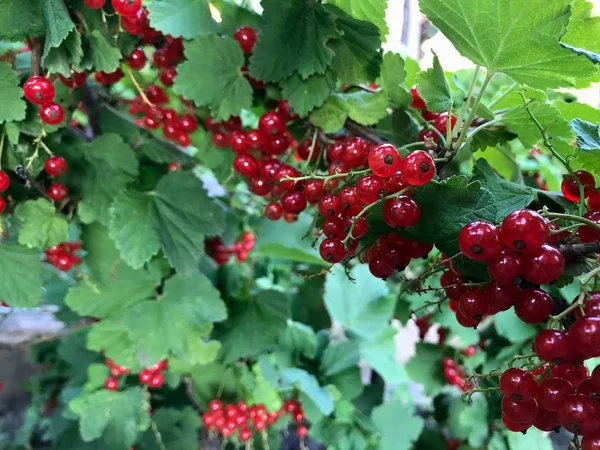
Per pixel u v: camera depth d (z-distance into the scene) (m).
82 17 0.21
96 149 0.26
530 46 0.15
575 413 0.11
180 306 0.30
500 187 0.17
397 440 0.40
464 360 0.43
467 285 0.14
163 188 0.27
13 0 0.19
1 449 0.49
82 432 0.34
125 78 0.35
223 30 0.24
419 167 0.13
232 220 0.38
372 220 0.16
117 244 0.25
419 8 0.16
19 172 0.23
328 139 0.23
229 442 0.43
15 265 0.25
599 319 0.11
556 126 0.19
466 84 0.29
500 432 0.40
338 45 0.22
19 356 0.62
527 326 0.35
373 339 0.41
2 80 0.20
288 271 0.46
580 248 0.13
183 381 0.43
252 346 0.33
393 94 0.22
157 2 0.22
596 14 0.17
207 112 0.27
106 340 0.31
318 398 0.33
